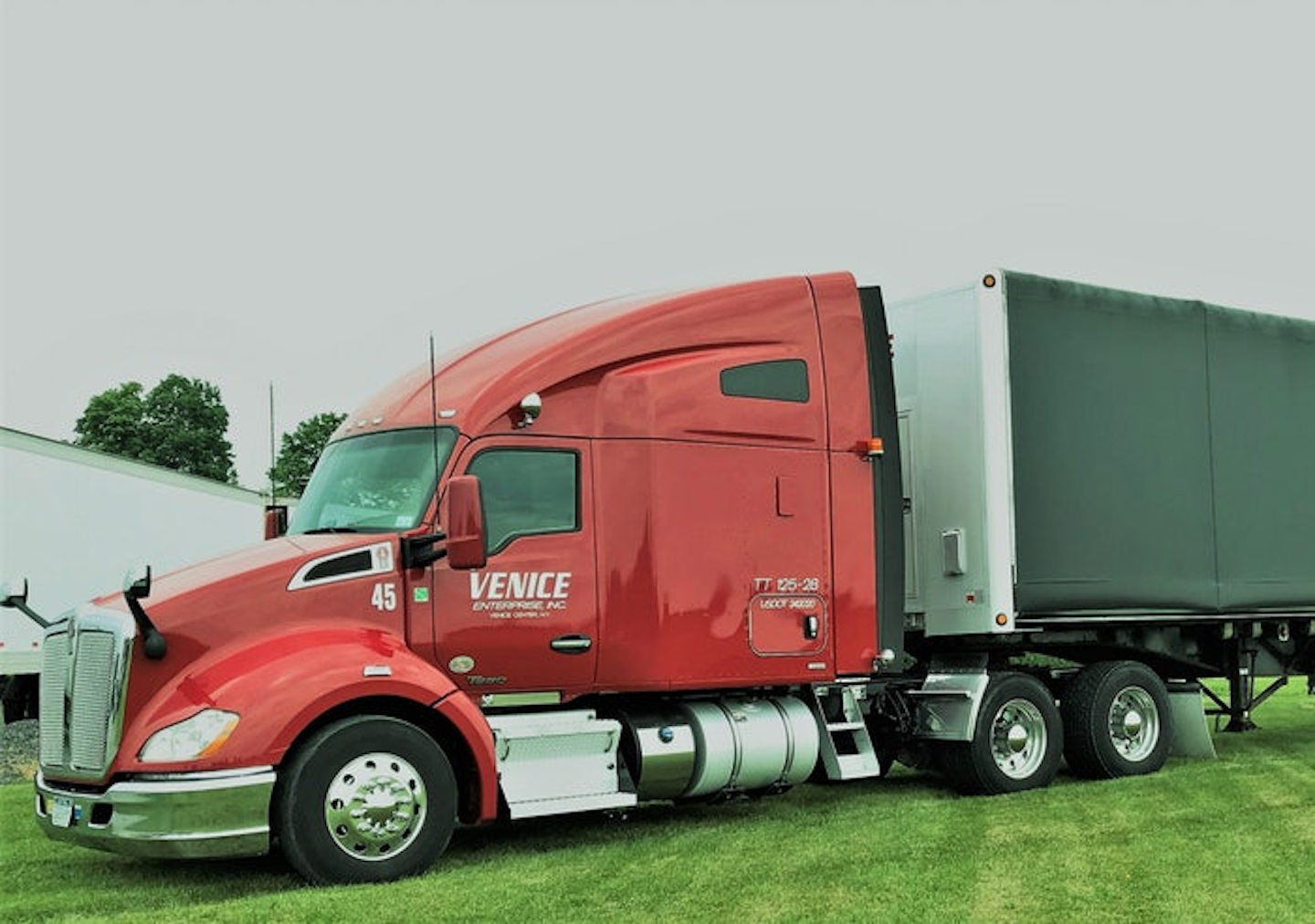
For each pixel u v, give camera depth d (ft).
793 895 23.58
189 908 23.72
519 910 22.82
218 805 25.02
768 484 32.81
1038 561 37.52
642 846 29.35
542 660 29.63
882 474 35.24
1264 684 50.14
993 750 37.24
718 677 31.71
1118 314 39.83
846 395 34.32
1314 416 44.42
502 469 29.58
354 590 27.76
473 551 27.43
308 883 25.70
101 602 27.37
